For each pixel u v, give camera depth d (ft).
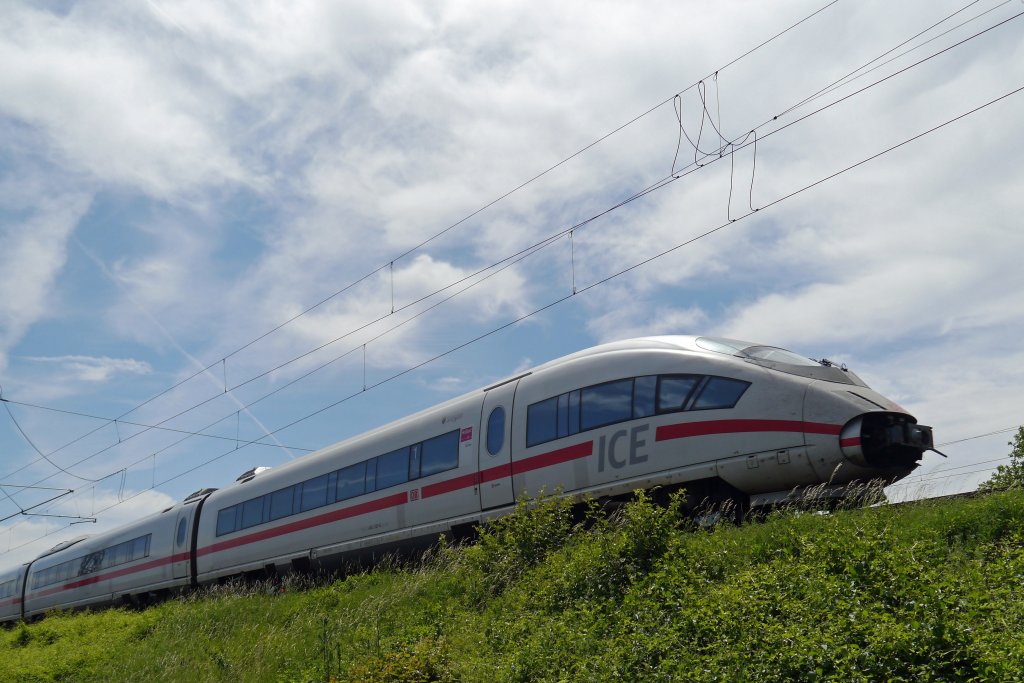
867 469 39.60
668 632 27.25
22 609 108.68
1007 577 25.20
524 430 49.62
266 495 70.95
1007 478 36.94
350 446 63.41
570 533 43.50
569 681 26.96
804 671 21.99
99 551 94.38
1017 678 19.48
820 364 43.37
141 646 53.36
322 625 45.11
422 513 54.90
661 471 43.16
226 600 58.85
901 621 23.27
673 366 44.47
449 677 32.37
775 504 40.83
